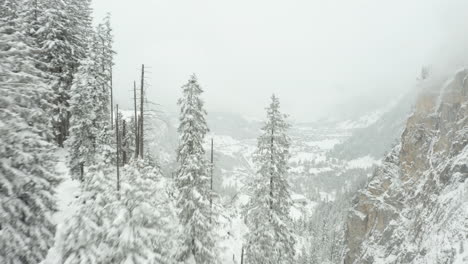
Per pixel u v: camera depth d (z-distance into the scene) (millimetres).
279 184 19656
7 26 9875
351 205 61000
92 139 26375
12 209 7773
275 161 19234
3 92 8344
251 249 19359
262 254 18734
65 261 8820
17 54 9164
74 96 25812
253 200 20125
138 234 10125
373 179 51656
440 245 27359
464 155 32656
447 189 32375
